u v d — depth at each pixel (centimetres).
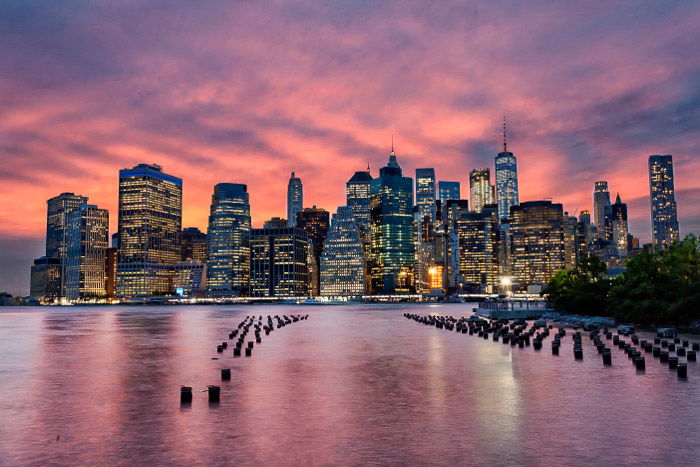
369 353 5894
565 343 6588
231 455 2183
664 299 9012
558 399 3209
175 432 2539
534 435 2430
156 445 2334
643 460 2077
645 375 4062
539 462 2062
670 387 3569
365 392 3500
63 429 2620
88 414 2938
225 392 3541
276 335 9038
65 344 7638
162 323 15262
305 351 6200
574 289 12531
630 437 2386
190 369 4694
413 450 2223
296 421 2727
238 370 4588
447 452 2191
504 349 6088
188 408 3058
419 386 3706
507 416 2792
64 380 4153
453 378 4028
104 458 2167
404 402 3169
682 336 7312
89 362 5325
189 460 2127
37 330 11762
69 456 2198
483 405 3062
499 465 2033
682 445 2264
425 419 2745
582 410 2912
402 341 7500
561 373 4200
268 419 2773
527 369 4434
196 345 7288
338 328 11188
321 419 2764
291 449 2253
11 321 18038
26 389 3762
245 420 2758
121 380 4116
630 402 3108
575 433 2456
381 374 4278
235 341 7925
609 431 2486
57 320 19062
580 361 4906
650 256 9888
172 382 4000
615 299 10031
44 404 3228
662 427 2553
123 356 5866
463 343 7000
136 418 2827
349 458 2130
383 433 2486
